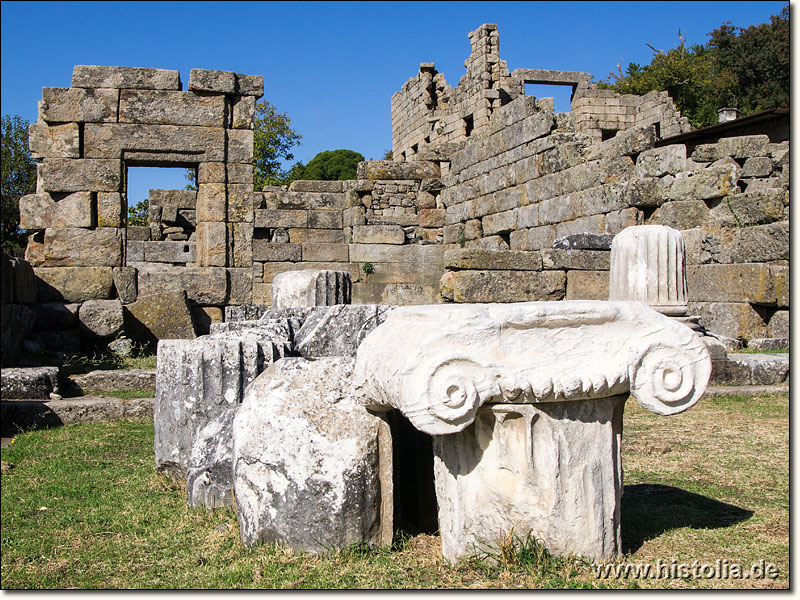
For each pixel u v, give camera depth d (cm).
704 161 1562
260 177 3906
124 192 1612
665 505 570
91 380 1089
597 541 431
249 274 1648
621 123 2941
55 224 1573
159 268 1653
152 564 479
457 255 1423
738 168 1502
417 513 525
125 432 889
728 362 1067
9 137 3600
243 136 1658
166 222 2334
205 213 1639
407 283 2064
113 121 1598
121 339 1439
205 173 1638
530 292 1430
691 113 3741
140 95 1611
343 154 4984
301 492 468
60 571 476
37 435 877
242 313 1587
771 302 1312
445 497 455
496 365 407
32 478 692
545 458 423
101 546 514
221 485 559
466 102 2764
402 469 533
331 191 2247
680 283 1076
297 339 766
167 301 1491
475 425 433
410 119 3288
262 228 2120
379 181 2228
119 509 589
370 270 2045
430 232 2241
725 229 1415
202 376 613
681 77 3806
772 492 601
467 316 409
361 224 2105
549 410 420
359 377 452
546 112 1789
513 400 412
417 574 436
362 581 427
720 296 1380
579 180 1681
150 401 977
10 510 598
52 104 1577
